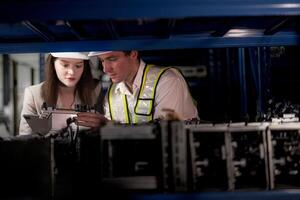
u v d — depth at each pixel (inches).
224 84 143.3
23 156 59.9
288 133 62.5
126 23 72.8
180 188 57.1
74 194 61.1
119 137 57.1
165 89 94.0
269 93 111.4
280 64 117.9
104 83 128.3
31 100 103.7
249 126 59.4
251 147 61.9
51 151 61.1
